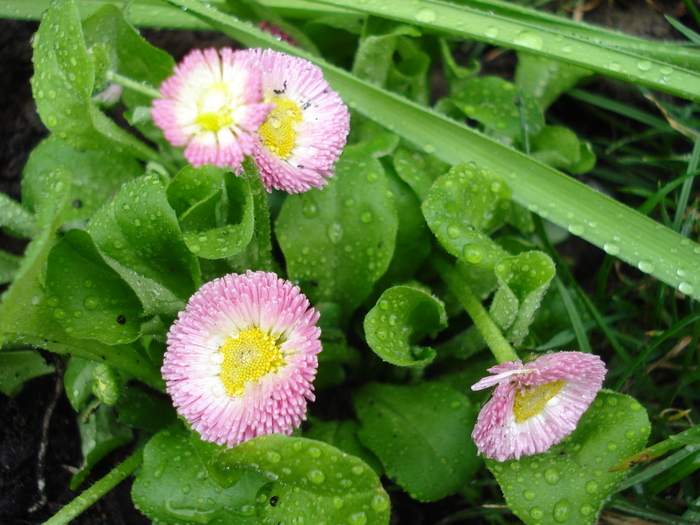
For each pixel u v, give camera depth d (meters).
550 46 0.20
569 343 0.22
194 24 0.23
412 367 0.21
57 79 0.18
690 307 0.22
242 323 0.17
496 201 0.20
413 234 0.21
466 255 0.18
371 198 0.20
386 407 0.21
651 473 0.19
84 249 0.17
